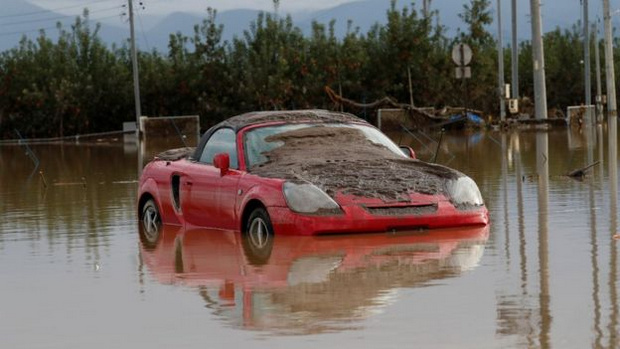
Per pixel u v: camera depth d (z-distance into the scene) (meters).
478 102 67.75
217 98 70.12
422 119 59.97
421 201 16.33
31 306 11.68
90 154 46.47
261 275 12.99
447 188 16.69
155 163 19.77
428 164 17.56
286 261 14.01
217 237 16.89
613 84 72.69
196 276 13.14
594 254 13.64
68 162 40.38
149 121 65.12
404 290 11.66
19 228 19.06
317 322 10.24
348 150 17.83
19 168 37.69
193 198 18.23
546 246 14.48
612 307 10.47
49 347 9.80
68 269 14.12
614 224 16.47
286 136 17.98
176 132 65.31
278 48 69.31
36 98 70.44
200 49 70.19
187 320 10.59
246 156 17.59
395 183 16.55
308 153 17.61
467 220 16.48
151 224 19.34
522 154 35.03
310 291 11.80
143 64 72.25
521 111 66.75
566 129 55.47
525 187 23.27
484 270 12.77
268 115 18.61
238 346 9.47
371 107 65.88
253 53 69.12
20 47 72.75
